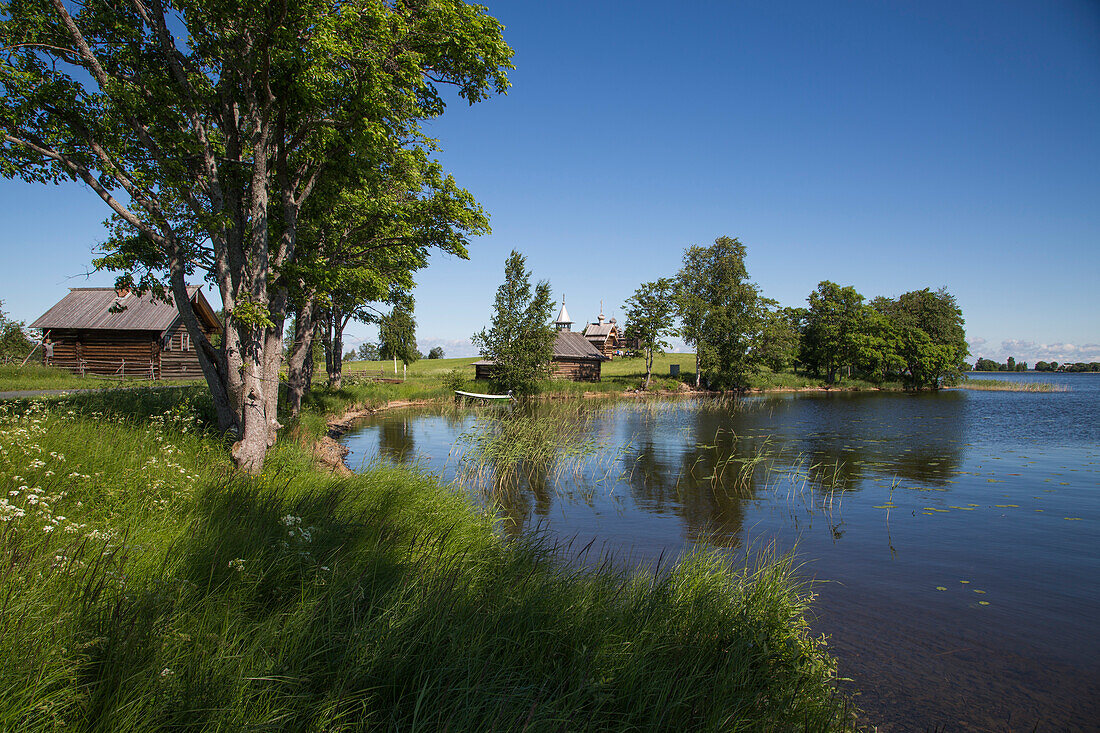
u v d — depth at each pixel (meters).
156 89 9.81
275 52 8.55
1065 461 18.28
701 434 25.08
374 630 3.84
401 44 10.23
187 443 9.57
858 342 68.50
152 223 10.84
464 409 35.19
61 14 9.14
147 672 3.01
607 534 10.07
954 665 5.53
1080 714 4.73
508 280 45.03
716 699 3.85
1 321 40.41
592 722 3.40
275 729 2.91
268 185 10.91
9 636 2.93
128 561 4.17
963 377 83.38
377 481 9.31
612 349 101.50
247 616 3.95
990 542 9.84
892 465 17.59
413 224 12.40
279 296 10.59
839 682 5.10
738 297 60.75
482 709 3.37
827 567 8.48
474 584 5.27
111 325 35.12
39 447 6.47
